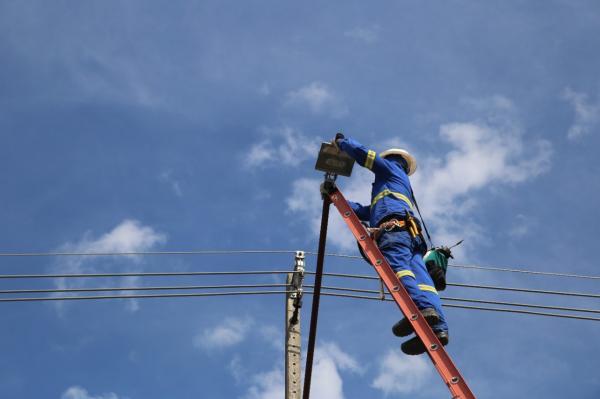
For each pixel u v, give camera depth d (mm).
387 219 9422
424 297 8719
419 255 9297
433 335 8188
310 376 10742
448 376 7879
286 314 14672
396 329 8789
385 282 8711
